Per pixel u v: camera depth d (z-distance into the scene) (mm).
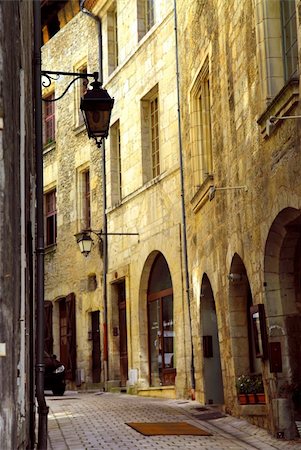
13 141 6820
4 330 6172
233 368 13898
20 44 7824
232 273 13898
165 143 19641
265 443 11008
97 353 24031
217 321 15242
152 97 21266
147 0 21859
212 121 15422
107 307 23156
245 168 12828
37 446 10477
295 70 11031
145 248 20672
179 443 11062
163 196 19594
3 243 6180
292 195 10422
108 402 17672
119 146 23609
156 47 20406
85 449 10688
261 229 11898
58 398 19891
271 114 11047
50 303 27188
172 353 19500
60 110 27328
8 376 6352
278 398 11477
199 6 16422
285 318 11672
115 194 23391
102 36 24641
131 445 10922
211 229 15508
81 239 21297
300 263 11789
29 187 10500
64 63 27281
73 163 26156
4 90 6293
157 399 18594
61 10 13070
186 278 18016
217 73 14891
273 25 11633
